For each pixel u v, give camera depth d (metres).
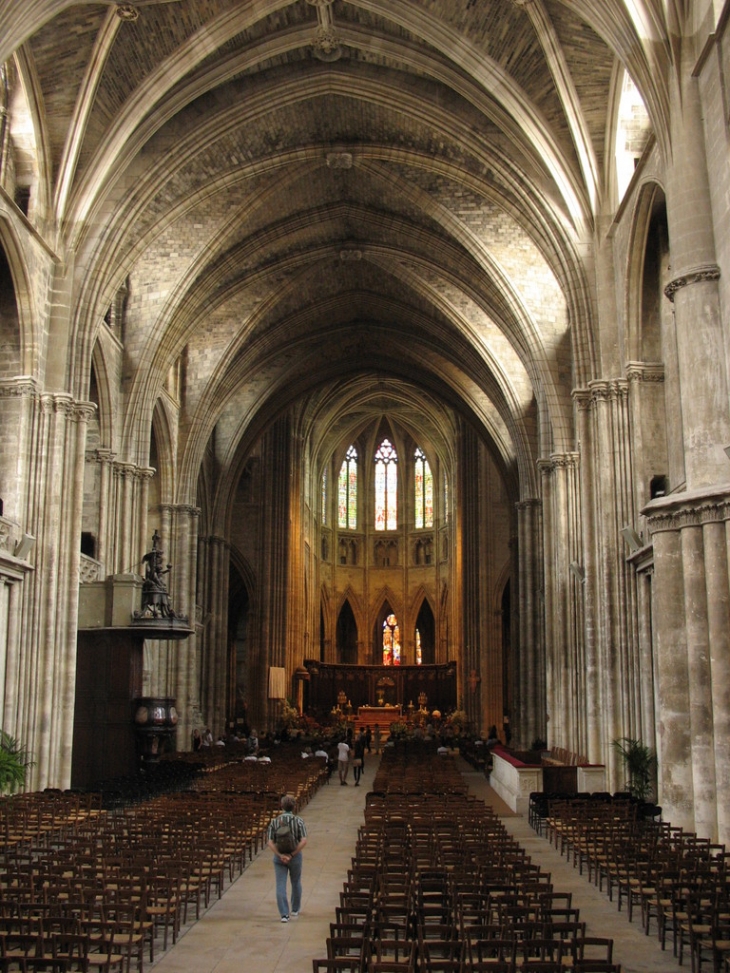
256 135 31.09
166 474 41.41
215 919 12.63
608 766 24.53
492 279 34.28
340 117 31.12
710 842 14.81
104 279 27.94
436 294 40.94
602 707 25.00
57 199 26.67
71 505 26.30
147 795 24.39
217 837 15.06
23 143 26.23
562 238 27.03
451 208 33.56
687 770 16.52
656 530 16.89
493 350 41.38
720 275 16.81
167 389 40.59
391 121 30.72
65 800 19.66
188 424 42.16
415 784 25.42
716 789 15.33
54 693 25.22
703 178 17.41
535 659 40.88
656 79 18.31
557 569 32.94
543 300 33.94
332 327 47.28
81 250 27.34
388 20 26.47
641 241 24.05
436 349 46.25
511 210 29.72
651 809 19.52
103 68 25.64
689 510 16.22
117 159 27.23
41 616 25.11
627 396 25.16
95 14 23.97
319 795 30.55
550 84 25.72
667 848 13.50
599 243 26.31
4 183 25.64
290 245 38.91
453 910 10.02
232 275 38.69
